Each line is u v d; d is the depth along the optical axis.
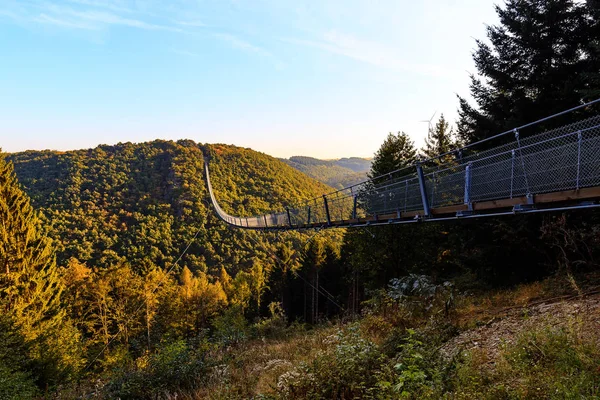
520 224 8.33
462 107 11.84
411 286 7.82
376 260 14.41
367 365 4.31
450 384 3.33
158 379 6.52
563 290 6.07
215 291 43.56
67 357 14.79
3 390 7.98
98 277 29.62
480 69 11.13
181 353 7.54
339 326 9.14
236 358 7.73
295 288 39.47
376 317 7.09
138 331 29.47
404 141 19.64
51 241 20.52
